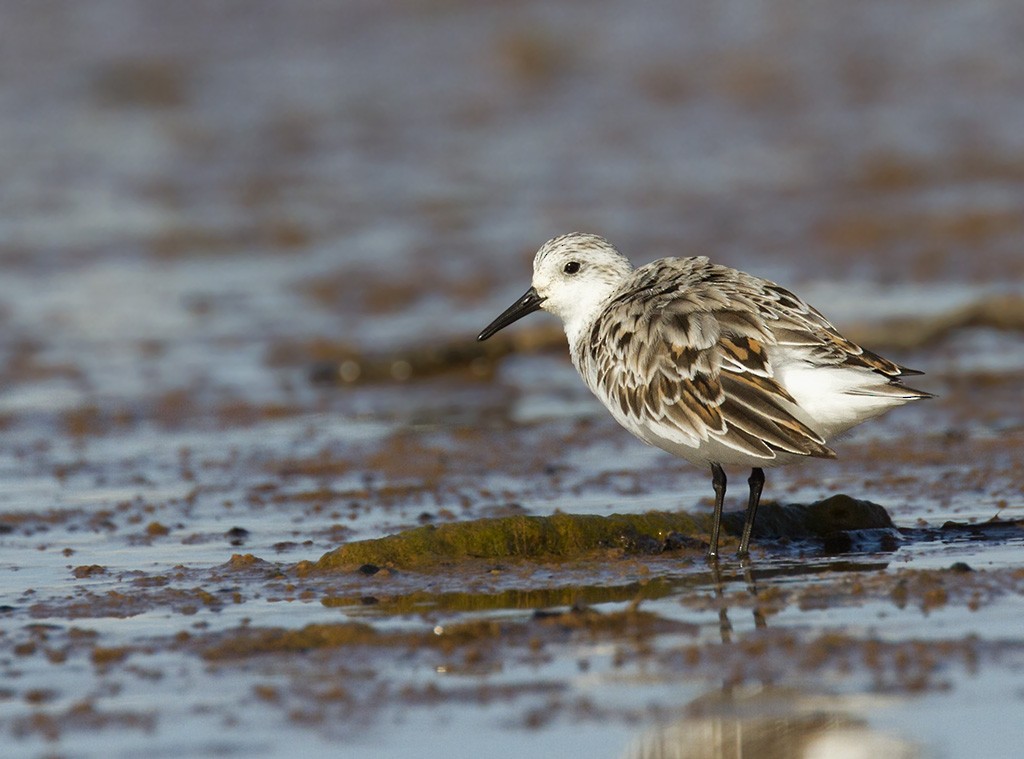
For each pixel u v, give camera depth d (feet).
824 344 32.27
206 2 139.54
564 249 40.16
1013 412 49.60
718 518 34.55
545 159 102.99
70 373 61.57
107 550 37.17
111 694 26.14
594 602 30.83
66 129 112.68
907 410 50.90
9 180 100.12
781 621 28.71
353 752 23.44
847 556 34.06
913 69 119.65
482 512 40.14
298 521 40.01
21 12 136.36
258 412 55.06
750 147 103.40
